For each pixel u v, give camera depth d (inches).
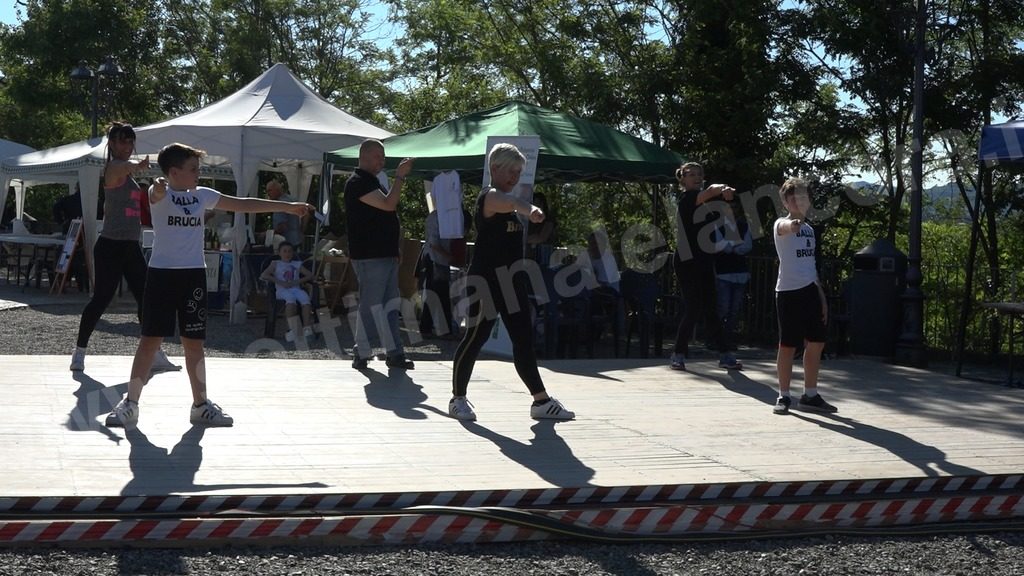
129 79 1231.5
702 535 209.6
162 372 339.9
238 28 1247.5
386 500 204.2
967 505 226.2
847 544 211.6
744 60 597.9
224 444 243.9
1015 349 491.8
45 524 183.3
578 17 667.4
